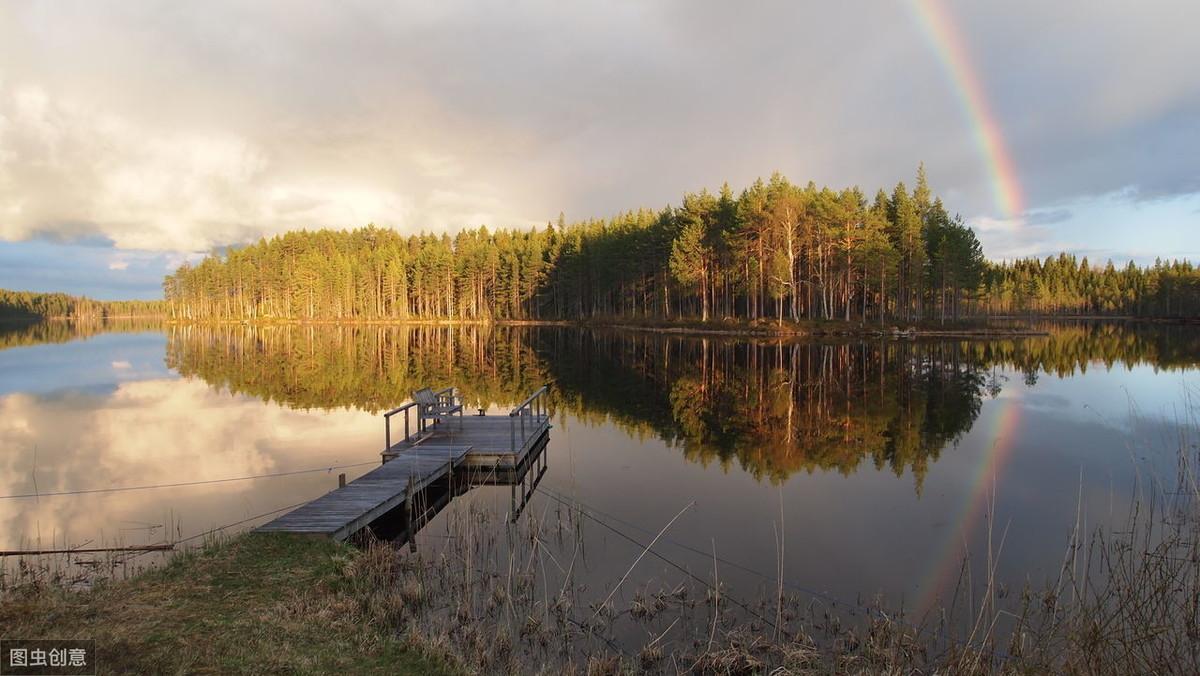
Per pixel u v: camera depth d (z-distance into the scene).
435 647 5.72
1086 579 6.89
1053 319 95.25
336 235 132.25
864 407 21.12
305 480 12.71
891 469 13.43
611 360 38.00
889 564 8.38
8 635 5.29
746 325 56.09
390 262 106.62
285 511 10.70
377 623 6.41
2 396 24.73
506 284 98.25
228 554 7.62
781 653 6.13
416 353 44.56
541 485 12.40
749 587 7.68
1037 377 28.23
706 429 17.94
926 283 59.53
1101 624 5.93
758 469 13.49
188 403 22.91
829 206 52.31
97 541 9.21
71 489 12.09
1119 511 10.43
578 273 85.75
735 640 6.32
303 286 104.62
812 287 59.38
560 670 5.84
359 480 10.80
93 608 6.02
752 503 11.12
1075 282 111.31
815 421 18.88
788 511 10.66
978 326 57.66
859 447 15.53
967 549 8.86
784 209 52.97
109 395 24.98
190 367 35.78
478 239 120.94
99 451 15.35
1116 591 6.57
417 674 5.33
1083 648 5.55
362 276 105.19
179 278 130.00
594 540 9.34
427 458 12.58
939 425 18.06
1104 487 11.91
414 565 8.20
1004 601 7.23
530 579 7.81
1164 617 6.06
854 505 10.97
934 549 8.91
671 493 11.80
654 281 72.44
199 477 12.95
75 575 7.71
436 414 15.70
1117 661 5.46
